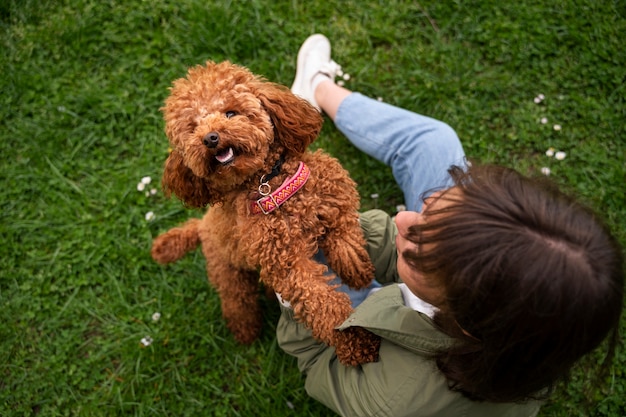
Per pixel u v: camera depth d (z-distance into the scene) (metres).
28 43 2.97
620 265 1.18
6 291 2.62
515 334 1.18
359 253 1.84
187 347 2.56
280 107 1.77
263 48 2.98
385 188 2.75
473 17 2.98
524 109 2.85
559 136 2.79
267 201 1.70
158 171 2.81
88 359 2.54
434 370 1.48
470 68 2.91
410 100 2.86
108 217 2.75
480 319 1.21
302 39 2.97
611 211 2.63
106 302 2.64
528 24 2.94
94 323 2.63
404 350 1.57
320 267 1.75
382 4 3.02
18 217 2.74
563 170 2.73
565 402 2.36
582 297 1.11
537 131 2.80
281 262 1.70
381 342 1.69
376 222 2.09
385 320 1.55
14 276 2.64
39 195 2.79
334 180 1.82
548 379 1.27
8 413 2.45
